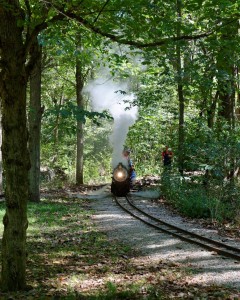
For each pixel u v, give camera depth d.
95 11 7.32
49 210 17.28
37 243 11.59
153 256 10.21
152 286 7.73
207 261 9.55
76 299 7.03
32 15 7.71
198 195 16.91
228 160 17.19
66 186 28.59
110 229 13.67
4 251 7.58
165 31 7.52
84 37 9.44
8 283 7.55
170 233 12.66
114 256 10.21
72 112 7.23
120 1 6.88
